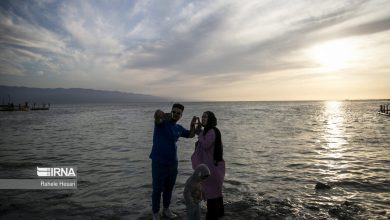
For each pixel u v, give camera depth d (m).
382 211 5.56
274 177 8.56
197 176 4.32
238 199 6.32
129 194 6.84
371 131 23.91
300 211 5.54
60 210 5.74
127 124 35.06
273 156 12.34
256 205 5.86
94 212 5.61
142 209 5.76
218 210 4.86
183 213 5.47
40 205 6.05
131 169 9.75
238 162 11.02
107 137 20.61
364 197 6.58
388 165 10.30
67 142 17.70
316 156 12.28
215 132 4.74
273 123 34.78
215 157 4.71
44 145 16.33
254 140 18.23
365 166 10.13
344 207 5.70
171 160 5.03
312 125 31.25
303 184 7.76
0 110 92.69
